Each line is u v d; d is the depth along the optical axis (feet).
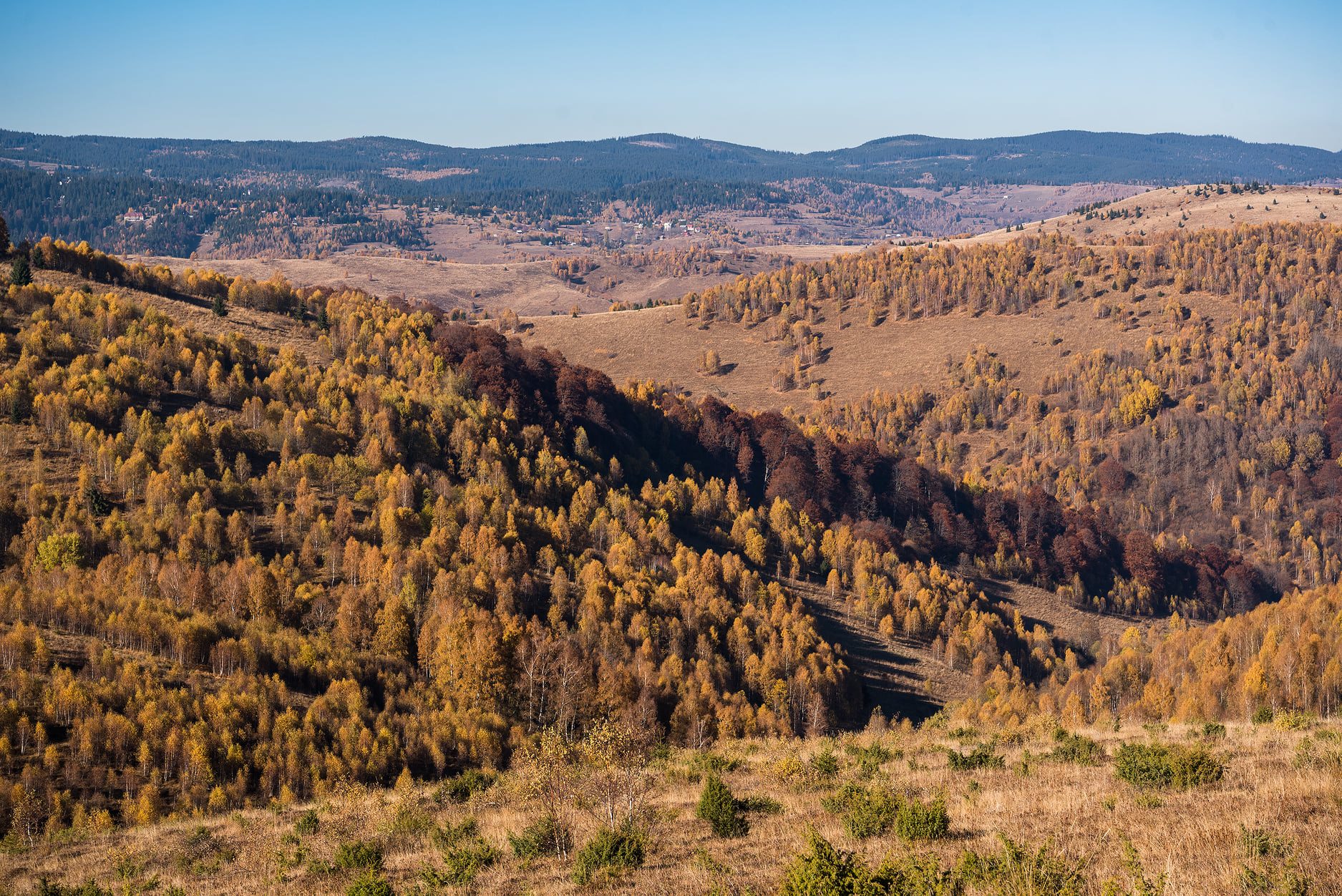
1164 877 59.11
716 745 171.01
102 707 247.91
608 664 309.01
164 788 229.86
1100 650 459.32
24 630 268.00
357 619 322.75
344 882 93.25
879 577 483.92
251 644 293.64
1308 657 234.58
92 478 375.66
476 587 344.69
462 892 82.12
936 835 78.84
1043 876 59.93
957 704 342.85
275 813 140.26
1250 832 65.82
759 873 74.84
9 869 120.98
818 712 312.29
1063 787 95.09
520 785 107.55
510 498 444.96
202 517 358.02
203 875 106.52
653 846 88.63
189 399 454.40
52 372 425.28
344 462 418.72
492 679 288.10
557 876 83.25
